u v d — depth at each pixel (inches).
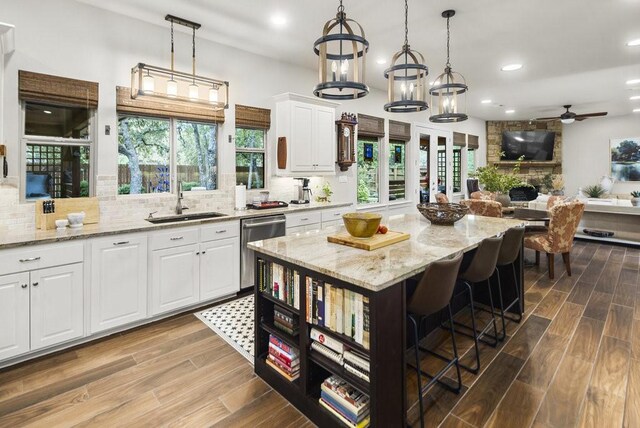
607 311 133.5
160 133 151.5
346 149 215.3
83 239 107.0
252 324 124.9
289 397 83.6
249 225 150.4
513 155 386.3
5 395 85.0
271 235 159.6
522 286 128.6
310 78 202.2
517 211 217.5
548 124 394.6
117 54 133.6
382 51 170.9
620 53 176.4
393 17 135.8
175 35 148.6
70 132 126.7
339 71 85.7
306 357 78.7
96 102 128.8
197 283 134.9
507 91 252.2
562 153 395.9
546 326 121.3
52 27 119.1
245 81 172.6
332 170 200.7
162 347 108.7
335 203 199.9
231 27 146.1
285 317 87.4
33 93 115.5
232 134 168.7
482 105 302.5
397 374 69.6
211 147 167.3
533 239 180.1
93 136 131.2
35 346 99.5
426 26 144.0
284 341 86.1
